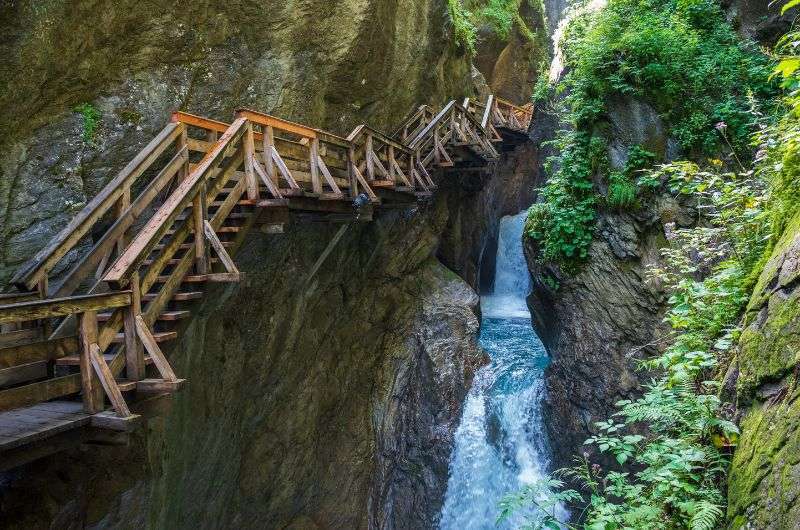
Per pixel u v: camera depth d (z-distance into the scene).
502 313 18.52
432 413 11.64
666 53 9.13
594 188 9.65
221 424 7.66
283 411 9.56
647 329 8.72
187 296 5.16
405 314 12.73
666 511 3.99
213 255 5.88
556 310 10.17
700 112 8.84
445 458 11.30
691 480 3.97
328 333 10.77
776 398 3.55
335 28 9.47
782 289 3.95
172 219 4.97
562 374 10.04
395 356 12.27
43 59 6.11
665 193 8.89
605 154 9.58
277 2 8.52
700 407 4.09
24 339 4.86
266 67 8.56
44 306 3.64
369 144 9.04
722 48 9.20
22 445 3.53
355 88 10.34
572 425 9.71
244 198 6.88
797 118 5.04
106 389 3.93
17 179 6.04
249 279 7.98
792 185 4.66
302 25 8.91
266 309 8.47
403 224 12.56
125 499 5.51
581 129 10.18
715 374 4.84
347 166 8.42
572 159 9.96
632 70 9.32
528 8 24.42
